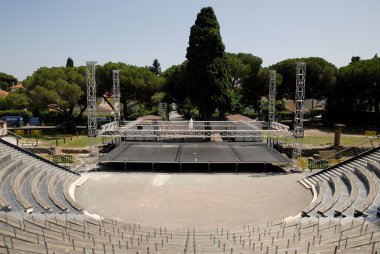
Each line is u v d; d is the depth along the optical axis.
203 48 46.41
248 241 13.61
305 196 22.17
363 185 20.36
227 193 22.91
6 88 118.69
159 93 53.19
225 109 48.84
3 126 35.38
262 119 59.41
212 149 34.56
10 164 21.83
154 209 19.94
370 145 36.62
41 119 57.97
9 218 14.08
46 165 25.17
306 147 36.28
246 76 55.09
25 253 9.94
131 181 25.78
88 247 11.83
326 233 13.53
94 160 32.38
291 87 57.94
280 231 14.80
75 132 48.88
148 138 41.47
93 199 21.59
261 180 26.19
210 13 47.22
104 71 49.34
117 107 41.69
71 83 46.72
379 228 13.34
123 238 13.88
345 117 55.53
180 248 12.49
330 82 53.81
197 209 19.95
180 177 27.06
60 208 17.92
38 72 49.25
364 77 48.94
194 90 47.78
